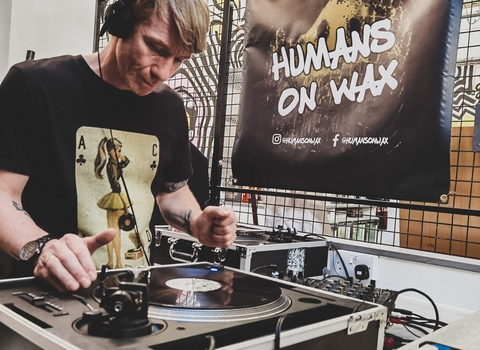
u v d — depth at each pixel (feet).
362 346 2.26
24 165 3.29
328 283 4.20
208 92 8.06
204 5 3.10
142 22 3.03
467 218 5.08
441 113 4.17
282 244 4.94
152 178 3.92
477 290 4.37
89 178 3.56
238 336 1.87
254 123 5.61
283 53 5.35
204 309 1.95
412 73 4.34
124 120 3.72
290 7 5.29
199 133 8.10
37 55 7.97
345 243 5.37
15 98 3.29
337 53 4.88
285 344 1.80
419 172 4.30
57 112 3.42
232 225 3.41
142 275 2.52
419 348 1.94
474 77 5.42
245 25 5.76
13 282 2.24
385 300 3.78
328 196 5.53
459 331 2.27
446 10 4.15
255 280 2.67
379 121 4.55
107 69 3.62
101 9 8.55
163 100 3.99
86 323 1.73
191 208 4.09
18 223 2.68
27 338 1.55
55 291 2.16
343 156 4.82
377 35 4.58
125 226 3.70
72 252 2.15
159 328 1.74
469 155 5.25
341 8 4.84
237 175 5.77
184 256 5.28
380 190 4.55
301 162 5.17
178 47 3.11
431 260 4.63
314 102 5.08
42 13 7.98
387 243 5.97
